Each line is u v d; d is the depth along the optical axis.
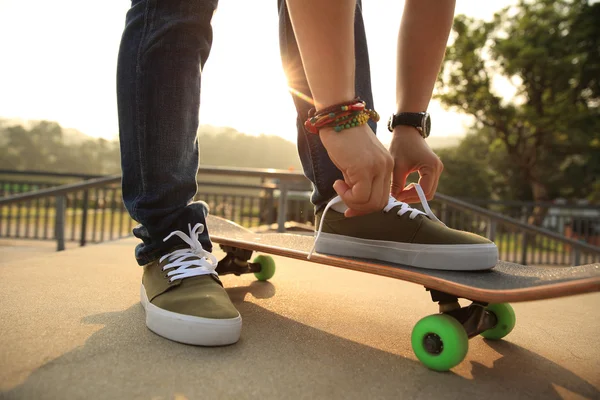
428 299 1.74
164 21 1.11
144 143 1.13
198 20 1.16
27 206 6.25
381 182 0.92
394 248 1.16
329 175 1.26
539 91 15.98
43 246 5.84
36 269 1.93
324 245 1.27
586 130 15.98
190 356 0.95
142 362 0.90
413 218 1.15
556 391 0.90
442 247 1.09
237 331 1.03
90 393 0.76
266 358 0.97
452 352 0.93
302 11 0.90
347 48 0.91
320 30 0.89
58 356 0.90
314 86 0.94
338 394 0.82
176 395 0.77
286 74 1.35
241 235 1.57
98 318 1.18
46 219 6.21
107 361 0.89
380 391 0.85
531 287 0.83
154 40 1.10
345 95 0.92
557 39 15.73
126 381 0.81
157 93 1.12
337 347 1.08
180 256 1.17
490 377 0.96
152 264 1.22
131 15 1.16
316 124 0.94
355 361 1.00
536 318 1.53
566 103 15.47
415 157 1.25
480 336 1.28
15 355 0.89
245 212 6.66
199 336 1.00
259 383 0.84
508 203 7.69
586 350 1.18
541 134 16.28
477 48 15.91
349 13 0.90
